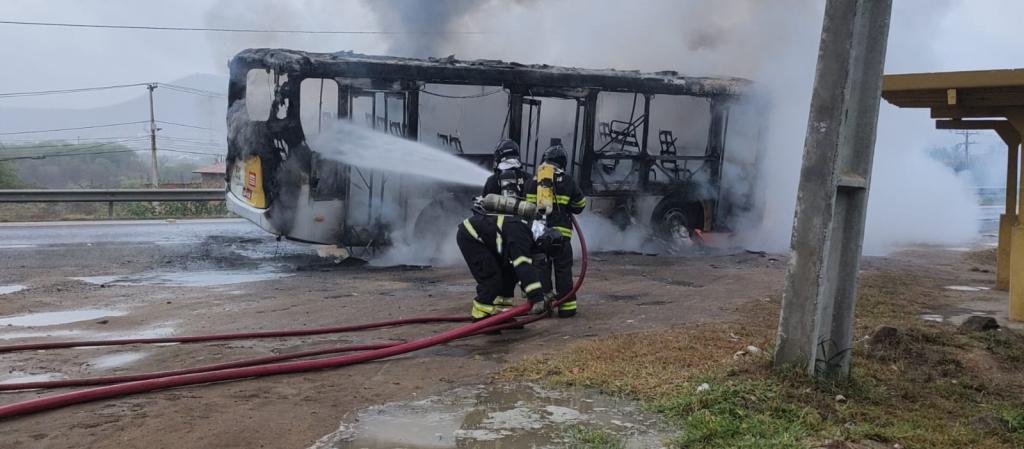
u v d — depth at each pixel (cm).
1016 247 684
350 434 388
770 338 561
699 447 360
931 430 386
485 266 627
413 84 1068
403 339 609
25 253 1181
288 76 1016
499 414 416
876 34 435
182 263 1099
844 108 417
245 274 1002
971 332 596
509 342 590
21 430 387
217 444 371
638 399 436
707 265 1073
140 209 2086
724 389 418
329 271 1033
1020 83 633
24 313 729
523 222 625
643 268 1033
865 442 363
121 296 824
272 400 441
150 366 527
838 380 441
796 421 385
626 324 640
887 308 708
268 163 1026
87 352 566
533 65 1136
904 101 760
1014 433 388
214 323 678
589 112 1170
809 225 433
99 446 366
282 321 686
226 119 1067
